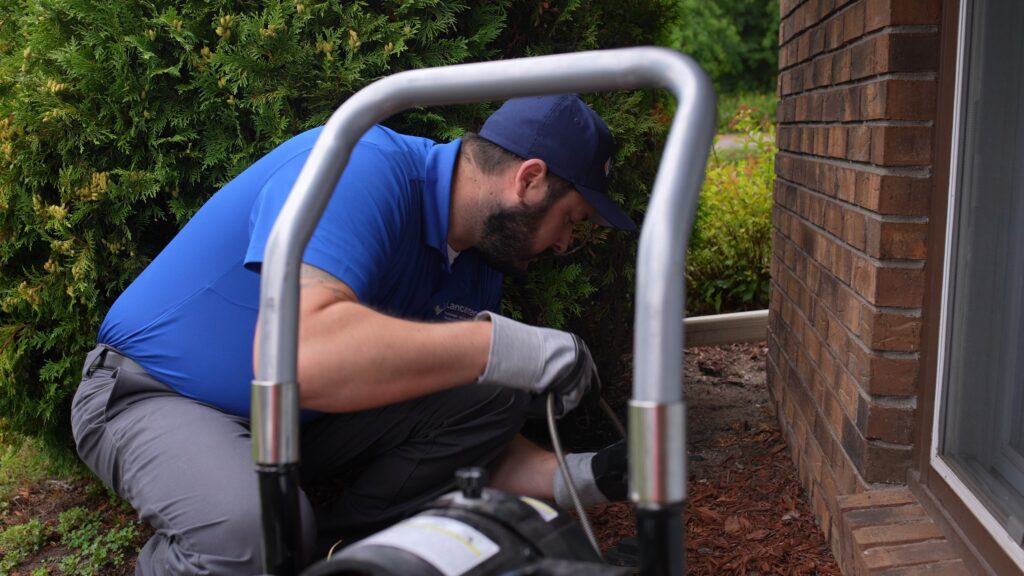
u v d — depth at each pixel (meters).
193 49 2.60
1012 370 1.88
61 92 2.54
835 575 2.29
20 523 2.94
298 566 1.11
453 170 1.97
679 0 3.35
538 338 1.44
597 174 1.89
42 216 2.59
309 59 2.57
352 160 1.83
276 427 1.08
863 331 2.21
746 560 2.40
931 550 1.96
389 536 1.00
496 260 2.04
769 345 3.64
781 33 3.35
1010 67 1.88
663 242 0.85
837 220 2.46
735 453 3.18
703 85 0.92
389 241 1.79
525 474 2.04
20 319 2.71
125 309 2.11
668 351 0.84
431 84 1.09
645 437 0.84
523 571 0.93
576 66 1.01
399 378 1.42
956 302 1.97
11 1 2.87
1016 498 1.77
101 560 2.65
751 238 5.05
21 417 2.80
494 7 2.80
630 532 2.60
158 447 1.92
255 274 1.97
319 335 1.44
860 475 2.24
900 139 2.04
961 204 1.93
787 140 3.22
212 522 1.79
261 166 2.02
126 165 2.65
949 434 2.02
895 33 2.02
